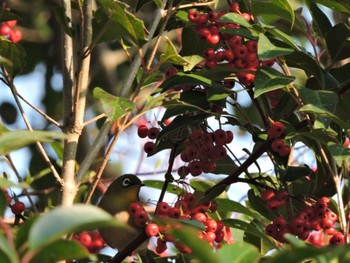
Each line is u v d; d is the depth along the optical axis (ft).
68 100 3.98
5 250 3.05
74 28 4.02
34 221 3.14
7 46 3.99
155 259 4.19
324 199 3.91
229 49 3.87
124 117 3.99
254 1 4.06
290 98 4.04
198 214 3.86
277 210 4.00
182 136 4.08
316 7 4.11
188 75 3.92
